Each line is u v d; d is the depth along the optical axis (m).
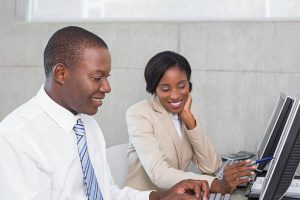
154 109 2.09
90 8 3.09
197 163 2.15
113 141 3.01
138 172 2.04
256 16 2.85
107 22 2.98
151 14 2.99
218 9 2.89
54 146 1.29
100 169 1.50
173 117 2.14
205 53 2.84
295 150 1.26
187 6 2.93
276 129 1.94
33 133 1.25
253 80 2.79
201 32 2.84
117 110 2.99
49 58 1.26
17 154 1.19
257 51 2.78
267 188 1.28
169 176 1.82
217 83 2.84
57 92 1.29
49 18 3.15
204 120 2.87
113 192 1.58
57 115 1.30
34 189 1.20
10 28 3.12
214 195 1.59
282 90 2.76
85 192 1.37
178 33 2.87
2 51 3.15
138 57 2.94
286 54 2.75
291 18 2.80
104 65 1.25
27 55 3.11
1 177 1.17
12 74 3.14
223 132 2.85
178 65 2.03
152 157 1.92
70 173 1.32
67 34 1.24
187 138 2.14
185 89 2.06
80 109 1.28
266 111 2.79
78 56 1.22
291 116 1.28
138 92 2.95
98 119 3.02
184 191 1.52
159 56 2.05
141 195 1.56
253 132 2.81
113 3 3.04
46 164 1.24
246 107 2.81
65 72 1.24
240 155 2.46
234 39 2.80
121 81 2.97
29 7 3.18
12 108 3.16
